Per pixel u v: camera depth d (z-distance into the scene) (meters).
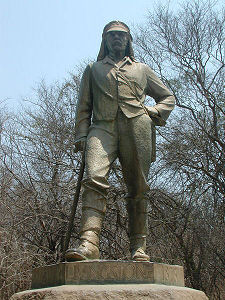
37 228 12.27
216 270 11.44
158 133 12.64
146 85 4.50
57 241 13.04
